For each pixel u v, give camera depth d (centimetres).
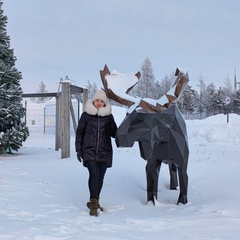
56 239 330
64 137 1150
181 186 580
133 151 1361
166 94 560
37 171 852
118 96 583
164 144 566
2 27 1419
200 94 6775
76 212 503
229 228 384
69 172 848
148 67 6425
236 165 916
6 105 1349
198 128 2134
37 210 496
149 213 513
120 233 366
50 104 3353
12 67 1398
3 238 330
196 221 423
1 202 527
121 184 737
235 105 6153
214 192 636
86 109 549
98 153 534
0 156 1245
